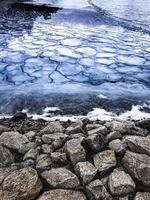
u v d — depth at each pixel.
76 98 4.25
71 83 5.79
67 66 6.87
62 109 3.99
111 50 8.27
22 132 3.36
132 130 3.15
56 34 9.60
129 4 17.47
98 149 2.76
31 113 3.93
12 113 3.96
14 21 11.15
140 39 9.58
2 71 6.44
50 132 3.22
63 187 2.33
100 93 4.48
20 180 2.33
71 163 2.59
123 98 4.33
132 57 7.77
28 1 15.88
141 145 2.74
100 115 3.87
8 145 2.88
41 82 5.87
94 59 7.43
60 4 15.53
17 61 7.07
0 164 2.63
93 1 17.97
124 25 11.42
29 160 2.65
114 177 2.38
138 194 2.27
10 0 15.47
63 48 8.19
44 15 12.46
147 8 16.16
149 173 2.40
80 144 2.76
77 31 10.14
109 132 3.13
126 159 2.57
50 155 2.69
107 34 9.97
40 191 2.30
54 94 4.36
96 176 2.41
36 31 9.88
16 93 4.37
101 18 12.45
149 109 4.12
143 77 6.42
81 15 12.77
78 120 3.53
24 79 6.03
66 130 3.25
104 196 2.23
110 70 6.75
